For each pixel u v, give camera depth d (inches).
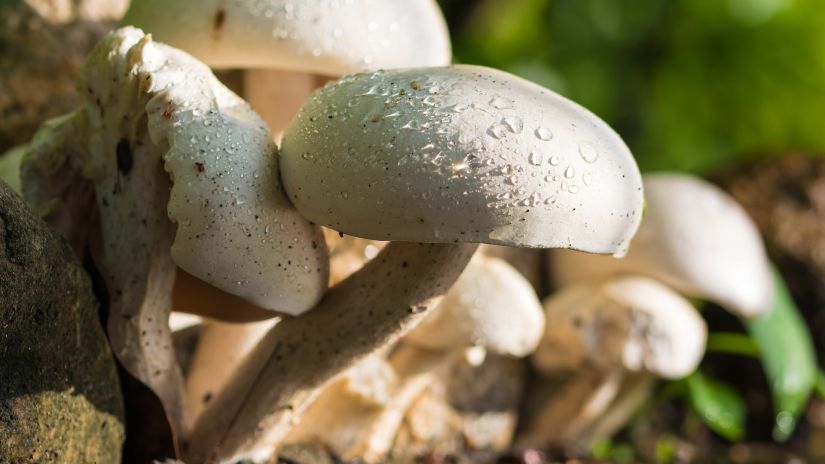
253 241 10.7
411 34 12.1
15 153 12.9
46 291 10.5
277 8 11.6
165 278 11.4
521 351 14.0
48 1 14.8
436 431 15.1
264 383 11.6
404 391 13.9
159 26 11.7
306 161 10.5
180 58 10.9
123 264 11.2
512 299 13.8
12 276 10.2
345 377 13.3
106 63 10.9
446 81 10.5
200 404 12.7
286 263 10.9
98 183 11.3
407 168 10.1
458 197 10.1
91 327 11.0
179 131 10.6
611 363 14.9
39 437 10.4
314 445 13.5
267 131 11.0
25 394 10.3
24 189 11.5
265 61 11.7
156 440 11.6
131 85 10.8
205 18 11.6
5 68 14.5
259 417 11.7
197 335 13.6
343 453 13.6
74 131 11.4
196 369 12.8
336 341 11.4
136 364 11.4
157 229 11.1
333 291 11.5
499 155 10.1
